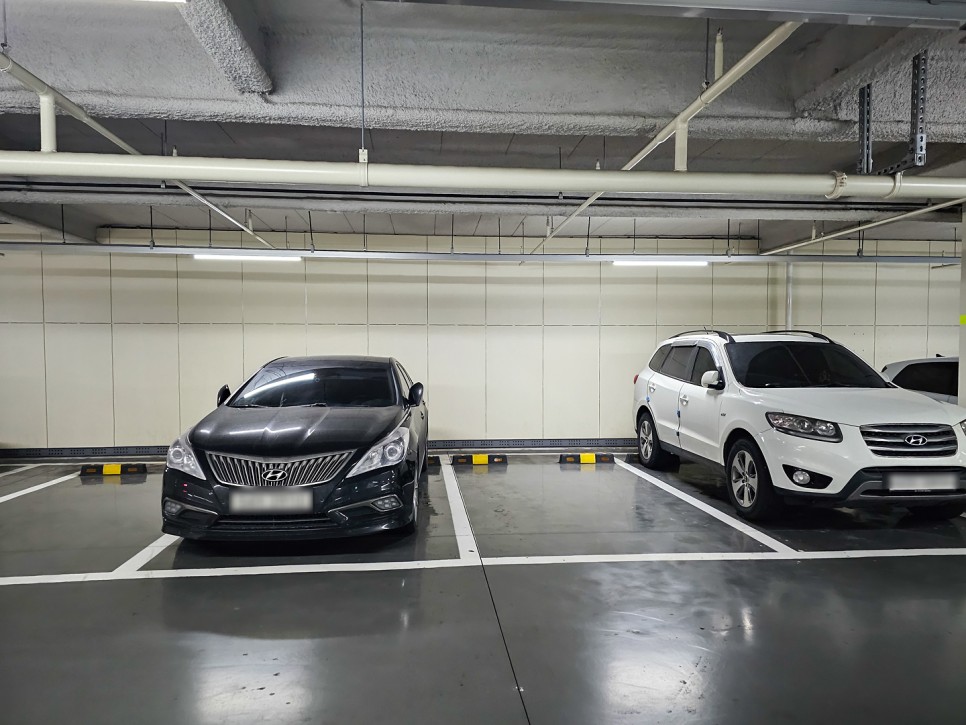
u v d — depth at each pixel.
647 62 3.89
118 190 5.72
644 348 9.52
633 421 8.81
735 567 3.86
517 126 3.97
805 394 4.93
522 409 9.38
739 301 9.65
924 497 4.30
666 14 2.37
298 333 9.05
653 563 3.94
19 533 4.69
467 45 3.79
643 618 3.09
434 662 2.64
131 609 3.23
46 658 2.69
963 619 3.08
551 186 3.61
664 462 7.30
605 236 9.52
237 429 4.36
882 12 2.37
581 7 2.31
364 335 9.15
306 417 4.62
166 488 4.07
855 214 6.63
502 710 2.28
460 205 6.15
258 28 3.41
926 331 9.57
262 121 3.87
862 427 4.36
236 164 3.36
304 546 4.34
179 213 7.90
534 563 3.95
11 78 3.46
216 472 3.97
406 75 3.76
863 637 2.88
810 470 4.41
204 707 2.30
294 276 9.05
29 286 8.59
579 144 5.38
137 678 2.52
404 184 3.53
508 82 3.82
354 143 5.32
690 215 6.64
